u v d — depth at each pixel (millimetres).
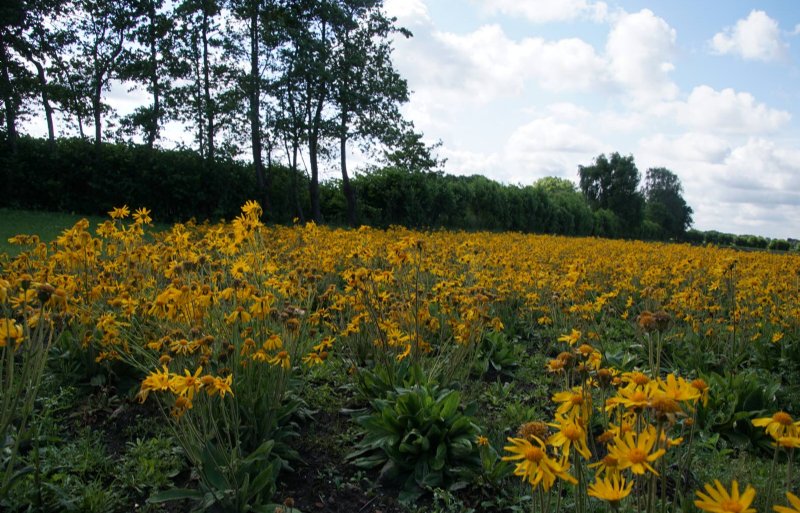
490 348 5871
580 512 2053
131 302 4160
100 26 21328
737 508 1354
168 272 4199
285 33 20891
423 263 7184
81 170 18812
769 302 6672
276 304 4602
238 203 21031
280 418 3744
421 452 3574
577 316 6605
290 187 22969
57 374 4270
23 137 19406
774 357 6027
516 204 31984
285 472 3490
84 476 3207
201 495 2889
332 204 25188
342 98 22266
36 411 3826
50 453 3240
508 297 7211
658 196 78125
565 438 1813
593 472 3109
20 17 20078
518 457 1778
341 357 5090
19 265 5191
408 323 4695
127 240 5352
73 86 22609
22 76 21312
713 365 5688
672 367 5641
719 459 3643
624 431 1957
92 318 4270
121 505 3006
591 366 2736
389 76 23594
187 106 21609
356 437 3938
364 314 4695
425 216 26234
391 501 3318
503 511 3213
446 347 5000
